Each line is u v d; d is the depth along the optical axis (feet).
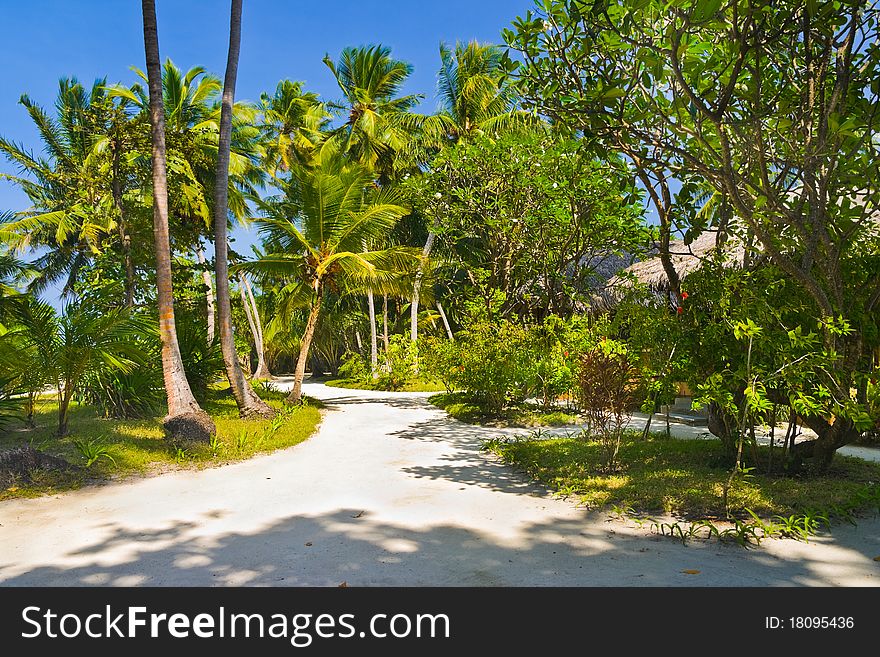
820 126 15.92
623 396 22.45
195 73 66.08
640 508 17.38
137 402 37.09
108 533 15.75
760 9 14.23
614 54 16.49
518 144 47.26
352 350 118.73
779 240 19.11
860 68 17.80
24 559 13.75
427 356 55.16
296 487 21.39
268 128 88.99
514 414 42.19
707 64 15.48
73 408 44.06
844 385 17.99
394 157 78.84
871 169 16.75
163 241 31.27
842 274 19.51
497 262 54.90
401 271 57.47
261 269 54.13
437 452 29.30
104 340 28.94
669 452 24.93
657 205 21.42
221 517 17.33
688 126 17.81
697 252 41.42
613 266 62.39
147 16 31.76
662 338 21.18
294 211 58.03
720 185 19.47
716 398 16.60
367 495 20.07
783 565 12.82
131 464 24.61
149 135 45.88
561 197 44.96
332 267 54.70
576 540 14.79
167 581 12.48
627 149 18.62
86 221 51.83
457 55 77.25
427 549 14.25
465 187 52.90
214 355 45.11
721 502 16.85
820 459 19.97
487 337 42.78
